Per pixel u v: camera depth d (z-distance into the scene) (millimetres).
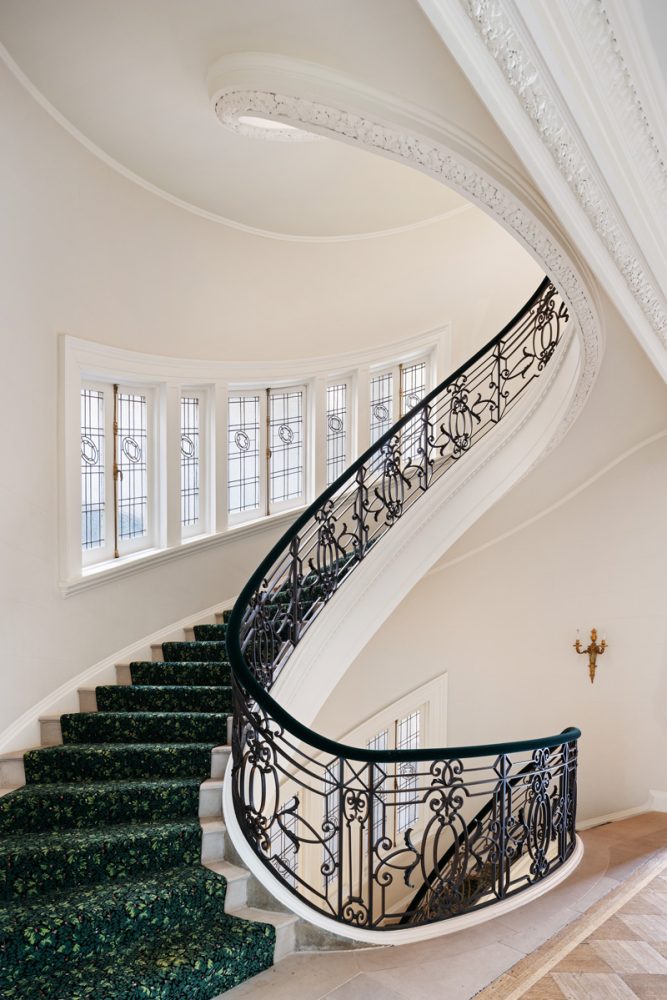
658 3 1848
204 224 6172
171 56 4066
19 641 4484
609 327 4535
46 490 4777
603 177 2680
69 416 4977
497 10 1962
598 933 3551
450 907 3779
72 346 5004
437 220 7398
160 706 4832
